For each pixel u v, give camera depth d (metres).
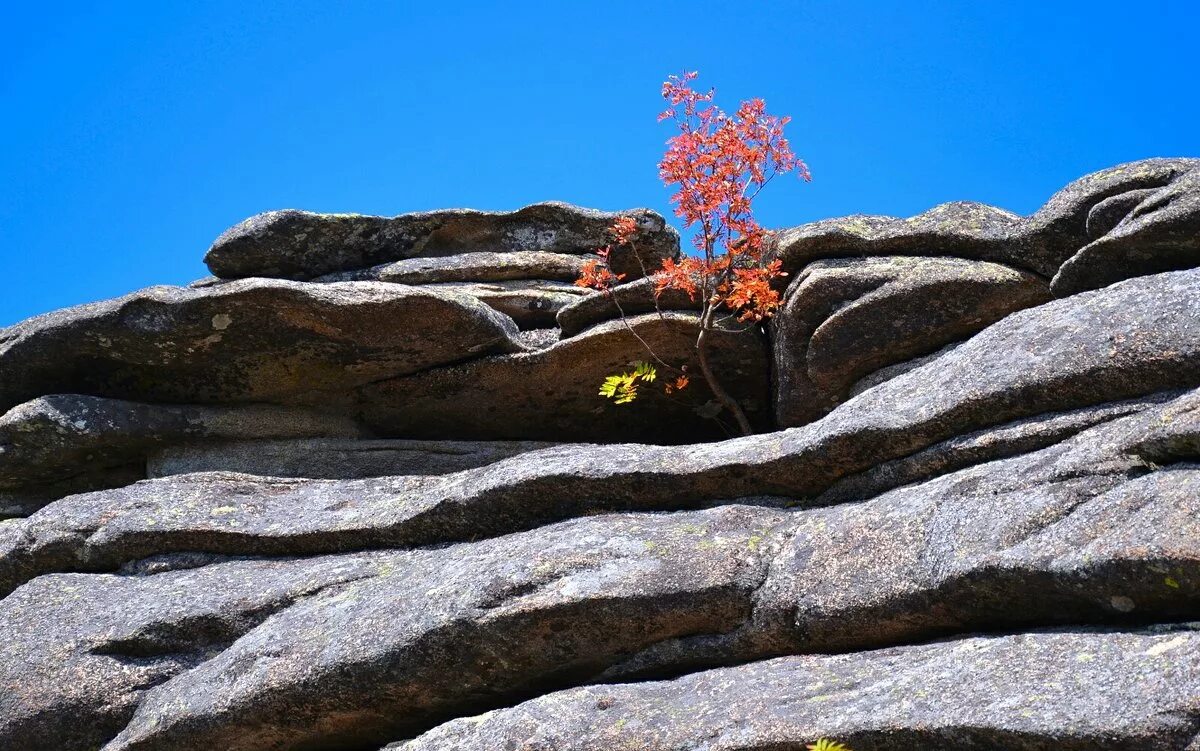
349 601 12.34
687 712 9.90
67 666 12.65
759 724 9.40
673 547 11.36
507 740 10.28
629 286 15.81
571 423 16.77
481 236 18.19
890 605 10.19
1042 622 9.70
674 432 16.91
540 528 12.36
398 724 11.74
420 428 16.75
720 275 15.69
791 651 10.72
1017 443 10.81
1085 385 10.65
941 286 14.10
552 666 11.18
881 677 9.57
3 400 16.22
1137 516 9.22
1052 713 8.32
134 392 16.16
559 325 16.64
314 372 15.99
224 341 15.49
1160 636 8.70
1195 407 9.73
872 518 10.92
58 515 14.32
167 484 14.60
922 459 11.29
